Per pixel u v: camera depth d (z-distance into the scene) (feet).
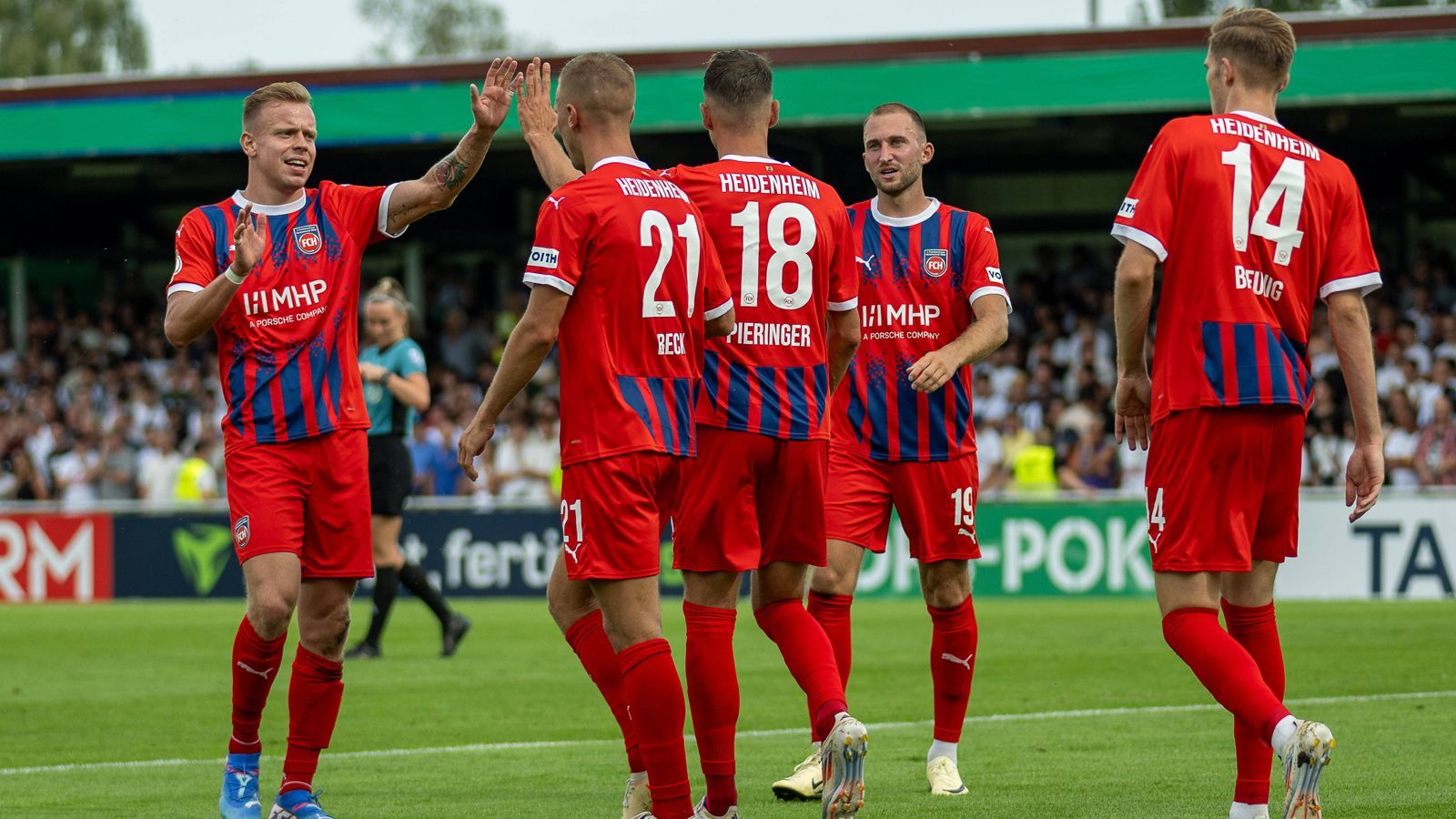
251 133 53.67
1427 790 56.65
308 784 53.62
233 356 53.01
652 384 48.49
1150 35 176.86
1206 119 49.42
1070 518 156.46
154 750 73.77
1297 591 150.71
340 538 53.42
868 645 116.47
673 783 47.80
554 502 168.25
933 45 182.09
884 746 70.28
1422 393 176.96
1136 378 50.78
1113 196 237.45
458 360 237.45
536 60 56.18
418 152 226.58
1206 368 48.32
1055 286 220.64
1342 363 49.90
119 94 202.90
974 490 62.90
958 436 62.80
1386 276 211.00
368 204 54.85
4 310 266.36
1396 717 75.56
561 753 70.44
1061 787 59.16
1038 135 214.07
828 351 55.93
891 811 54.90
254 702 53.67
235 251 50.01
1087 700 85.10
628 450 47.78
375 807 57.31
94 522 178.40
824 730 48.37
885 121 63.36
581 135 50.65
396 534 112.88
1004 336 61.31
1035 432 183.73
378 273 261.44
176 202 264.72
